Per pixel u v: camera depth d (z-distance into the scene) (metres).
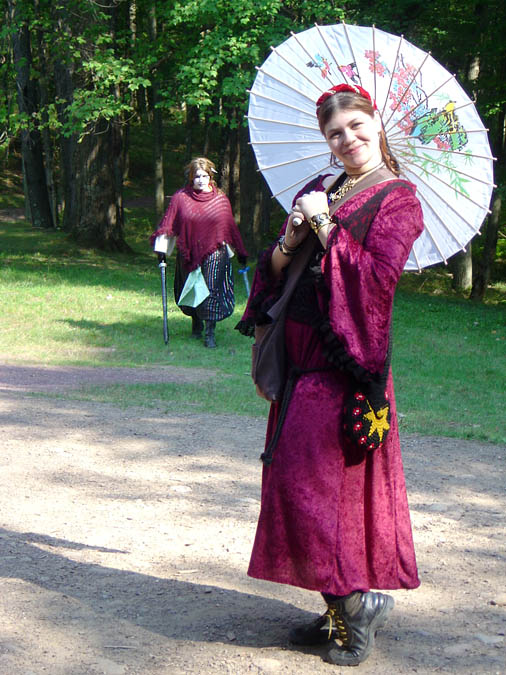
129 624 2.88
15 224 28.19
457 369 10.55
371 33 2.86
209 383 8.39
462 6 18.33
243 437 5.98
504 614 3.11
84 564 3.41
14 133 20.27
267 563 2.57
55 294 14.72
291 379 2.58
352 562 2.54
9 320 12.25
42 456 5.09
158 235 10.52
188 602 3.09
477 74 19.94
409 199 2.45
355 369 2.39
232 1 16.20
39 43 24.91
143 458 5.22
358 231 2.44
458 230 2.90
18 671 2.48
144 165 41.69
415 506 4.52
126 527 3.91
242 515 4.19
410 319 14.91
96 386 7.87
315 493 2.51
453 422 7.18
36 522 3.90
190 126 31.98
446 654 2.74
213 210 10.38
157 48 18.33
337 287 2.40
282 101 3.04
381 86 2.85
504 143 19.84
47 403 6.77
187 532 3.89
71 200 25.36
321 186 2.71
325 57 2.93
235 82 16.50
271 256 2.65
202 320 11.23
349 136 2.50
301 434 2.52
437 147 2.83
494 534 4.09
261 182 22.33
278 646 2.77
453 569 3.58
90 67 17.50
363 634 2.62
